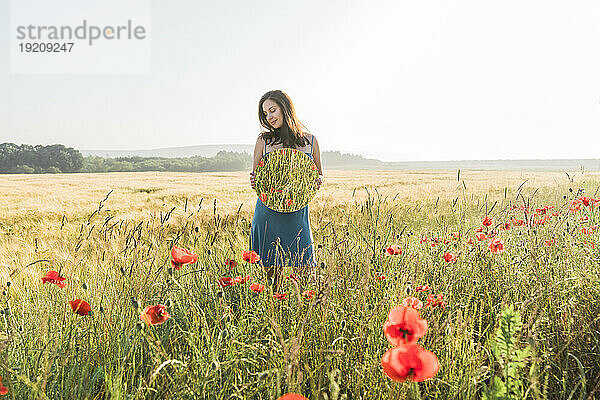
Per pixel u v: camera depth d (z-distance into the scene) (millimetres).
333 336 1987
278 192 3451
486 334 2139
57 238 4637
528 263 2938
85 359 1834
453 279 2773
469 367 1650
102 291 2430
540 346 1944
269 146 3510
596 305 2422
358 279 2518
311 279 2633
